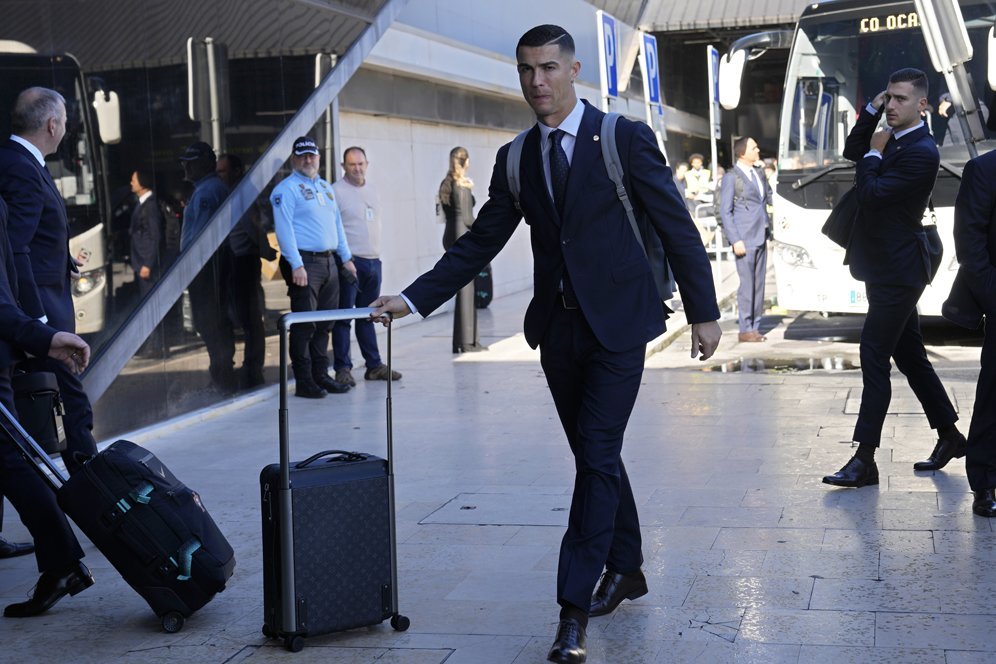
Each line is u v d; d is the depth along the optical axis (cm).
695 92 3500
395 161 1496
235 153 953
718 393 919
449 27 1588
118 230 798
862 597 445
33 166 527
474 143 1802
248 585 497
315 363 989
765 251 1240
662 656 396
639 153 400
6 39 699
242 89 962
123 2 802
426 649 415
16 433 471
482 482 659
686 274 401
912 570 474
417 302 423
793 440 732
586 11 2261
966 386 887
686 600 450
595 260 402
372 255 1058
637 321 404
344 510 421
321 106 1086
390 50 1353
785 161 1225
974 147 1121
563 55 401
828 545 512
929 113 1147
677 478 646
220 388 927
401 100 1470
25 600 492
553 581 482
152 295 838
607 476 401
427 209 1603
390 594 430
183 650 425
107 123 786
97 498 435
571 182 400
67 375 558
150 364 835
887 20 1199
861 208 594
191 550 441
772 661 389
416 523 576
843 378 971
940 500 578
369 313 421
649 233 411
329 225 974
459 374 1077
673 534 538
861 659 387
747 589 459
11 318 458
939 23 1001
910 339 626
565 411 433
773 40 1284
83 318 764
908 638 403
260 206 988
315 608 418
